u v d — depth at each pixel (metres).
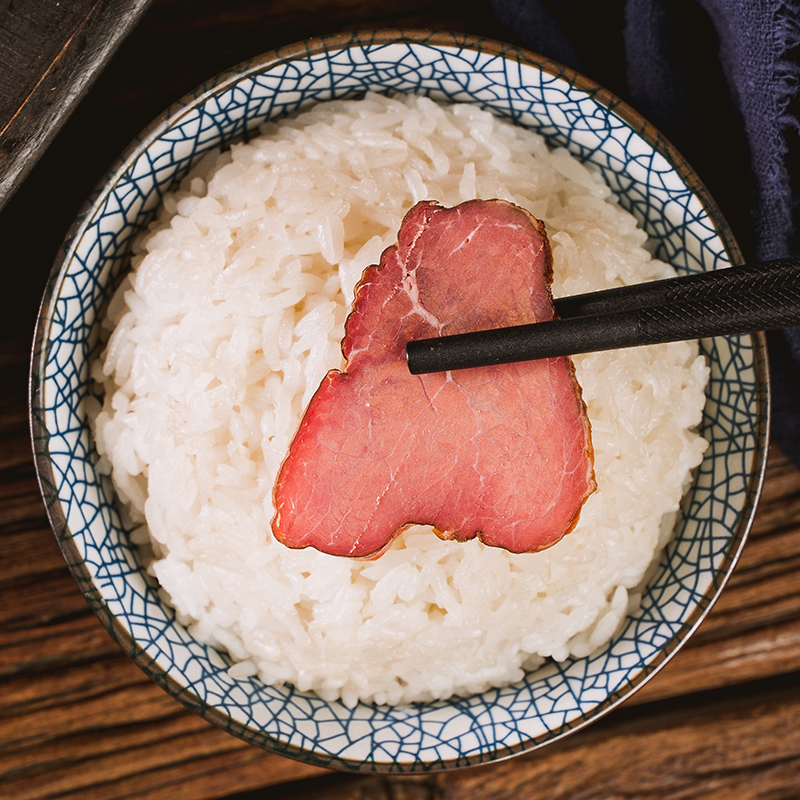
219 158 0.35
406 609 0.34
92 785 0.37
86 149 0.37
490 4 0.36
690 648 0.38
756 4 0.33
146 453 0.34
